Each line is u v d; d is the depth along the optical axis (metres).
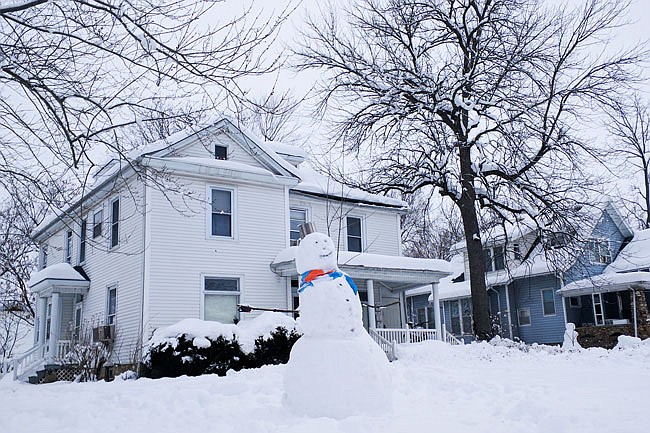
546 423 4.86
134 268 16.83
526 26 21.73
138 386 10.14
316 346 5.64
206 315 17.20
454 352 17.45
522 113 20.98
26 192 9.29
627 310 27.08
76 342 16.42
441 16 23.33
